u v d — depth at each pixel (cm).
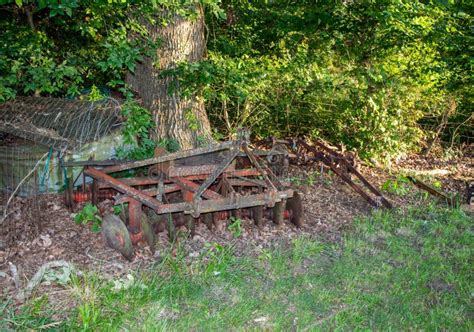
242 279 623
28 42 875
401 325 543
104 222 678
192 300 568
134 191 683
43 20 1049
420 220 856
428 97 1314
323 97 1278
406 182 1074
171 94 947
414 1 1062
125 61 805
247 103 1241
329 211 882
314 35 1205
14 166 816
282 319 539
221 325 526
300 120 1322
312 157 1072
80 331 492
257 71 1162
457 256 720
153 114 964
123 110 840
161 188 721
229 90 1066
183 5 867
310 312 557
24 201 788
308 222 821
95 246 687
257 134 1309
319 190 991
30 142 858
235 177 786
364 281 634
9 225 713
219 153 870
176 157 697
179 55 938
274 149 988
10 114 866
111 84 858
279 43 1267
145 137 916
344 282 628
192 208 641
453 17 1091
